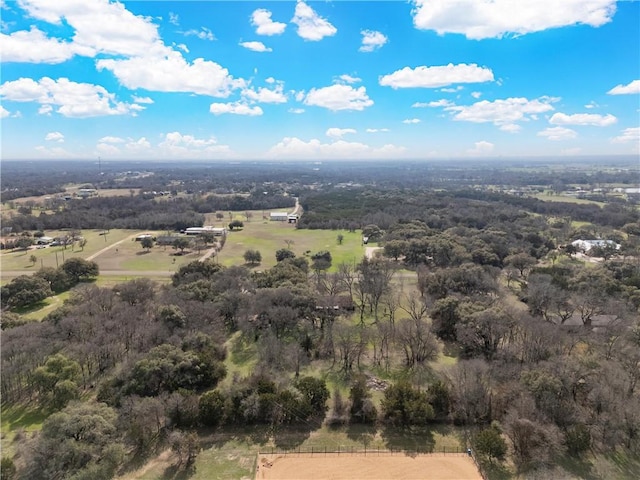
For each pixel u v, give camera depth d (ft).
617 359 203.00
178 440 152.87
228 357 233.55
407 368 218.79
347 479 145.38
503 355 211.20
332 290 303.07
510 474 147.02
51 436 144.15
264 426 173.37
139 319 249.55
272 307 255.50
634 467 147.95
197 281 309.83
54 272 353.10
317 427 173.17
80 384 197.26
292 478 145.89
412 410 167.73
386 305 308.19
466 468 150.51
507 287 355.77
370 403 174.91
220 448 160.97
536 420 157.79
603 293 282.56
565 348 218.18
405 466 151.64
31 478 133.90
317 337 250.57
